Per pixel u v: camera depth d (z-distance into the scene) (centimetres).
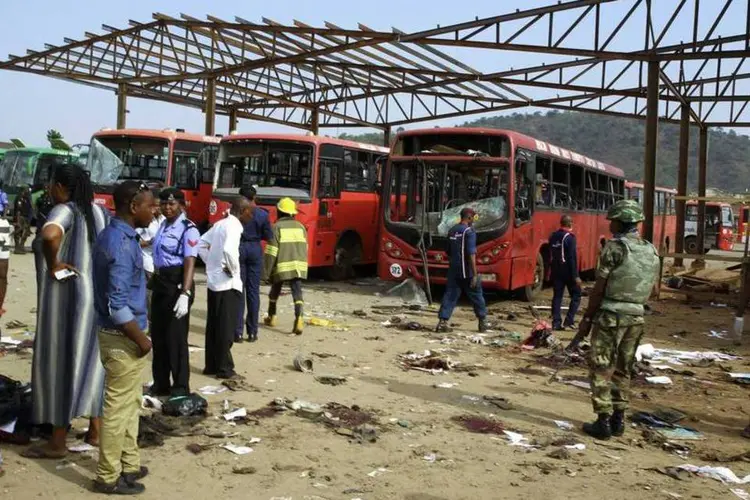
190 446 541
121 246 438
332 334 1041
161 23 2411
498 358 937
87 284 502
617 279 608
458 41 1850
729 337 1205
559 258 1172
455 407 694
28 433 536
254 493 467
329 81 3061
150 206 458
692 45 1650
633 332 614
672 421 689
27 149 2647
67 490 456
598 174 2061
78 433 559
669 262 3212
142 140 1786
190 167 1833
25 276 1464
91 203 511
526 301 1548
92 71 2711
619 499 484
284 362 844
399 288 1438
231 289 753
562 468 539
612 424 631
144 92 2914
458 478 509
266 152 1630
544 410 702
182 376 655
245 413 627
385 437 591
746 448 618
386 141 3164
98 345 486
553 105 2772
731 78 2298
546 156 1572
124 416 454
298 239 1017
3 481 463
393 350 951
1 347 826
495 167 1376
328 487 481
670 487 511
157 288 657
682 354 1026
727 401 780
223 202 1620
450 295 1117
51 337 498
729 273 1998
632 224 622
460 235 1101
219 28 2269
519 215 1410
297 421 621
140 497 454
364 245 1838
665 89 2370
